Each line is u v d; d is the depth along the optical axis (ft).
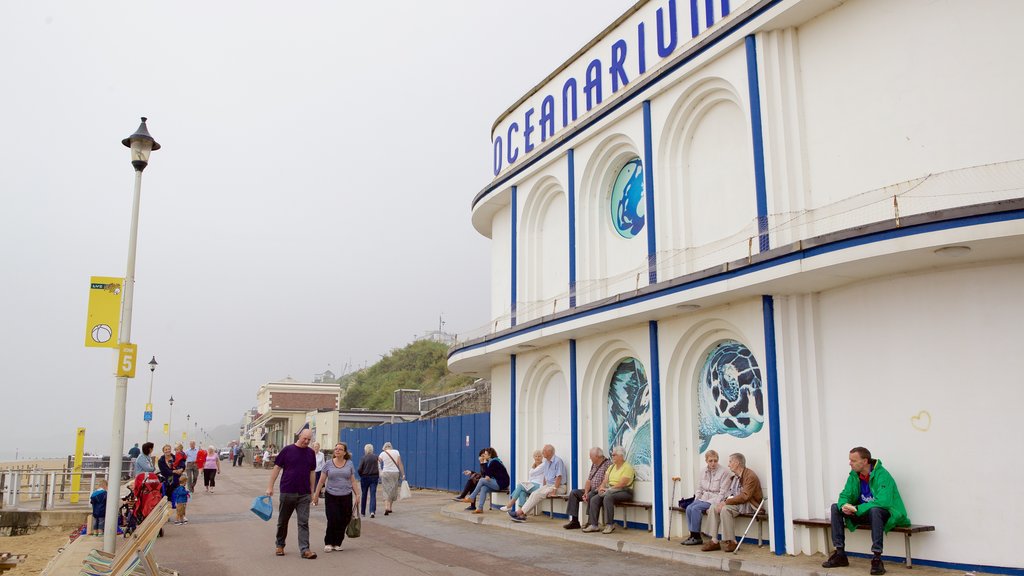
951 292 30.60
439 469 82.33
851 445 33.09
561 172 55.42
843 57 35.47
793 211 35.99
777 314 35.88
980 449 29.14
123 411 37.88
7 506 60.95
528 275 59.26
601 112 49.37
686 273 42.29
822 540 33.63
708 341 41.27
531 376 58.08
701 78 41.63
